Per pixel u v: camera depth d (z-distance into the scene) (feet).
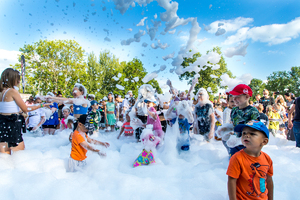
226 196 7.13
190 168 10.27
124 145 14.98
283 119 23.31
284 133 25.20
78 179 8.62
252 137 5.81
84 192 7.13
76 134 10.00
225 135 10.73
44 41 48.26
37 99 20.03
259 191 5.85
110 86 68.13
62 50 49.70
